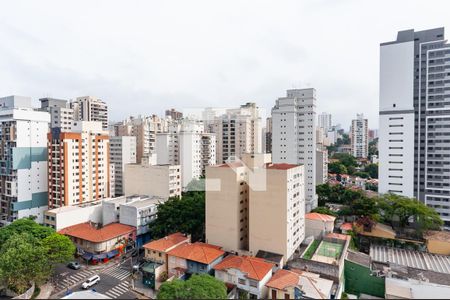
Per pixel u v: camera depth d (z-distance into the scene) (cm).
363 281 4744
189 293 3497
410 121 8581
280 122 9769
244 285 4291
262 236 5119
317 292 3859
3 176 8562
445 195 8356
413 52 8531
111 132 16612
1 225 8481
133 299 4488
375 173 14325
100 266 5750
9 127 8438
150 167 8294
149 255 5319
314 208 8588
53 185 8331
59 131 8169
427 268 5300
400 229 7156
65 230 6462
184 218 6238
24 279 4547
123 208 6925
